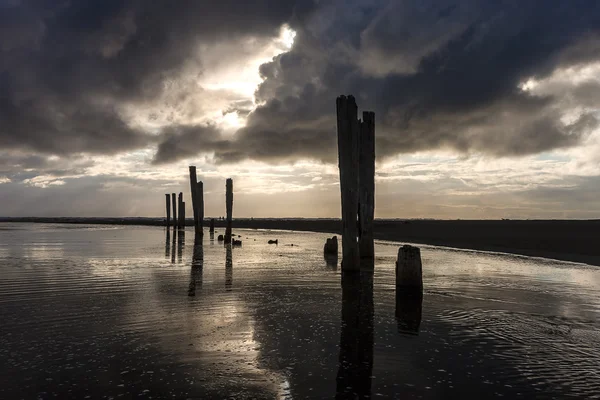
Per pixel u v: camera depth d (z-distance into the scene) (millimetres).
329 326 8141
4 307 9539
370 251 19781
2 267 16875
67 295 11031
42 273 15164
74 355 6383
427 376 5688
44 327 7895
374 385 5375
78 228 69812
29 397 4973
